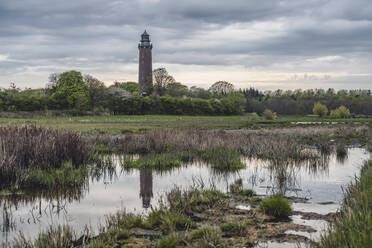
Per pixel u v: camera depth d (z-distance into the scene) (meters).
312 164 16.19
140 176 13.70
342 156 19.47
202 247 6.11
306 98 137.12
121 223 7.57
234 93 115.25
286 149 18.55
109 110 77.19
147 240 6.78
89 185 12.04
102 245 6.34
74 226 7.65
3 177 11.68
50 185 11.54
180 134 23.16
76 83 78.44
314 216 8.04
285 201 8.30
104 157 17.89
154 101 84.56
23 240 6.48
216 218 8.02
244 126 47.00
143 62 117.31
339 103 120.62
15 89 88.81
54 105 74.12
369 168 12.04
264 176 13.45
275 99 121.25
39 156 13.53
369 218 5.77
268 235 6.80
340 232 5.55
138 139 22.27
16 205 9.46
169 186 11.79
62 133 15.81
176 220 7.55
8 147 13.05
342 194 10.36
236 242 6.45
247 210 8.57
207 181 12.55
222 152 18.61
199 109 90.06
